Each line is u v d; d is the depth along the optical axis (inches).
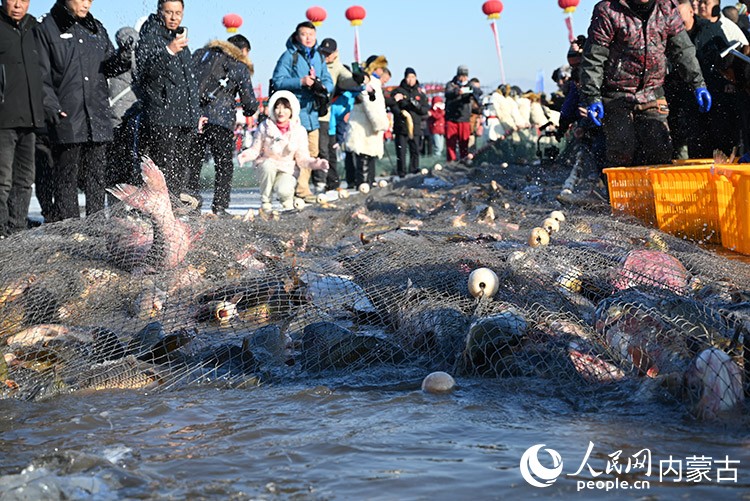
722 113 398.3
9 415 146.0
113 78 425.4
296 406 148.8
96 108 362.3
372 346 178.5
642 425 131.0
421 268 215.0
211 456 121.4
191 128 393.4
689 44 351.9
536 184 486.0
